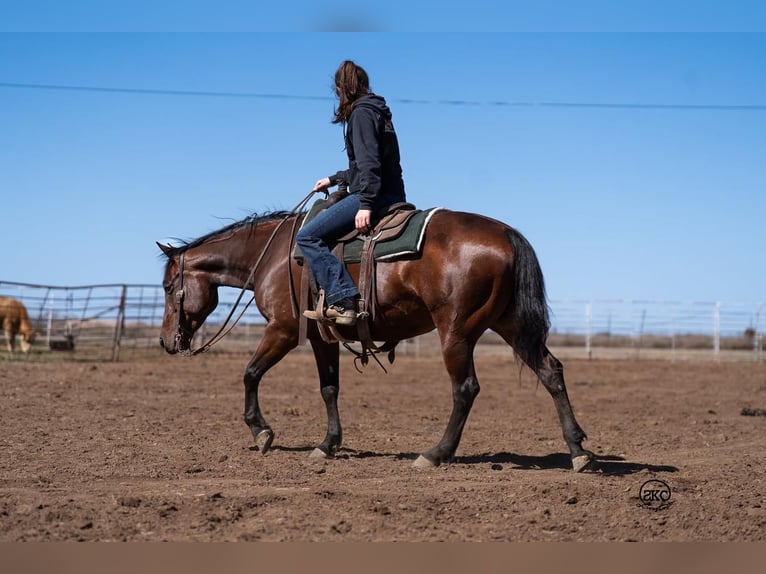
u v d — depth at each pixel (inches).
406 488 354.0
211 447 460.4
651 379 1119.0
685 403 802.8
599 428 592.7
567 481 365.1
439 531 294.4
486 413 689.0
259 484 362.0
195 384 872.9
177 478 375.9
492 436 539.5
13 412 585.9
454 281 374.9
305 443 488.4
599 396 876.6
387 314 388.5
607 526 304.0
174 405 669.3
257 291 430.0
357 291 385.1
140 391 778.2
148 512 309.4
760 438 545.6
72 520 299.3
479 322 378.6
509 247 377.4
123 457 423.2
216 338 452.4
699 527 305.1
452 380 390.6
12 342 1270.9
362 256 386.6
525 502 331.0
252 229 443.2
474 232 379.9
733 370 1288.1
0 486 353.7
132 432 509.4
